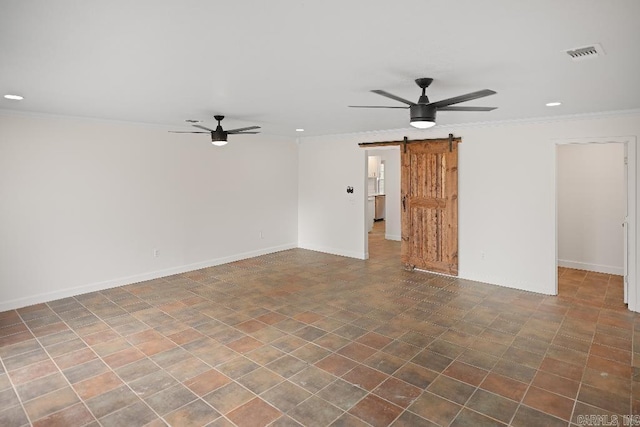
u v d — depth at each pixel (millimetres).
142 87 3607
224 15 2029
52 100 4168
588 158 6383
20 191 4848
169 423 2627
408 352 3627
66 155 5195
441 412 2723
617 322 4320
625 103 4266
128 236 5859
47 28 2193
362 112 4938
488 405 2801
